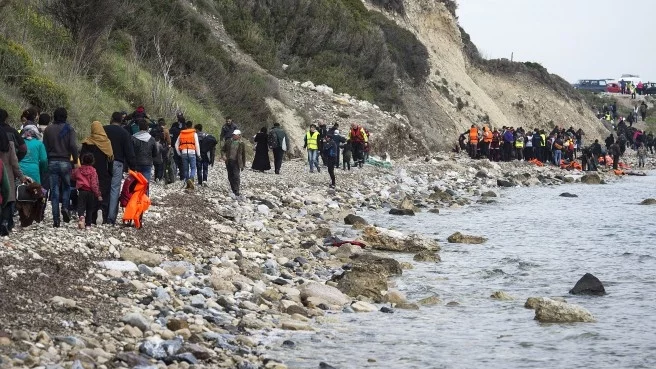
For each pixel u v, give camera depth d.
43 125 26.28
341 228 39.53
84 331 17.28
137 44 66.56
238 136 42.75
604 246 36.91
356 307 23.64
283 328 20.84
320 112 80.50
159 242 27.56
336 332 20.94
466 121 111.00
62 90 47.50
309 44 92.31
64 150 25.83
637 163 110.38
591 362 19.02
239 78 73.69
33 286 19.39
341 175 60.44
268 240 33.53
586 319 22.91
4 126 23.28
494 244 37.00
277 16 91.81
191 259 26.33
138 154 32.66
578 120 141.75
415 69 106.62
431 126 100.62
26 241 23.23
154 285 21.98
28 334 16.19
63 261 22.09
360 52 96.25
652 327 22.36
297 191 48.62
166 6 74.06
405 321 22.53
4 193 22.75
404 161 78.81
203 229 32.38
